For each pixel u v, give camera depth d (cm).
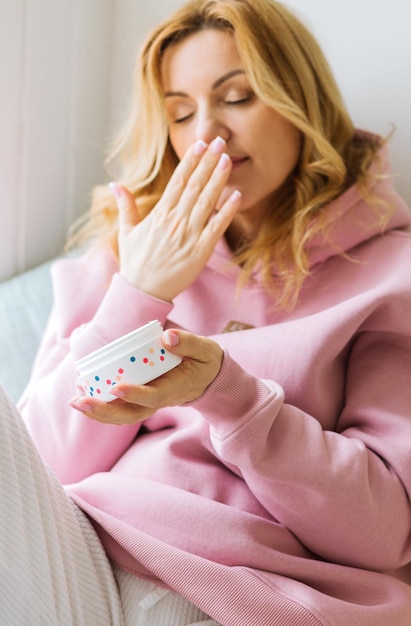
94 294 126
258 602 90
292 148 115
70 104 164
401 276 107
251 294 117
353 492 94
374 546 97
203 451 105
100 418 80
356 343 111
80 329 111
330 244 113
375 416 102
